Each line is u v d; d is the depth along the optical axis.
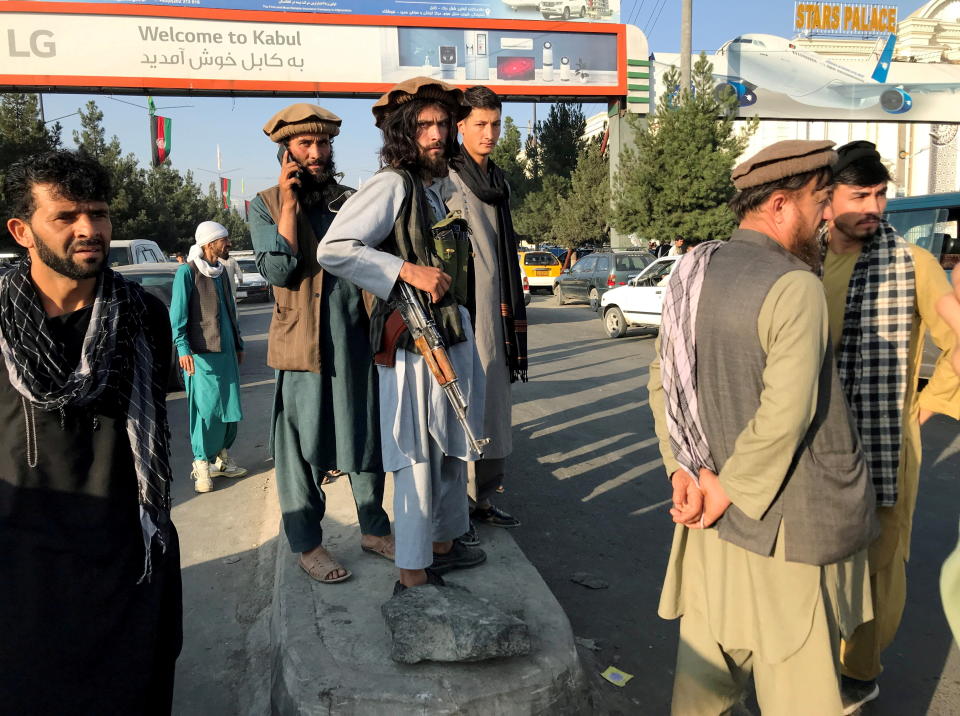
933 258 2.24
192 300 4.64
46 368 1.64
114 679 1.74
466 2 18.94
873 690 2.51
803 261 1.78
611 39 19.92
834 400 1.70
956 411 2.21
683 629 1.95
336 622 2.50
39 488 1.68
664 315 1.86
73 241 1.58
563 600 3.34
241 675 2.79
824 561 1.66
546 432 6.21
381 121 2.37
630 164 18.36
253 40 17.83
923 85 22.70
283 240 2.54
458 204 3.16
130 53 17.19
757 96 21.94
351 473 2.89
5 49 16.62
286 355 2.67
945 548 3.86
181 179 39.66
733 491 1.67
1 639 1.64
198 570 3.69
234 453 5.80
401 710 2.08
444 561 2.89
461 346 2.38
